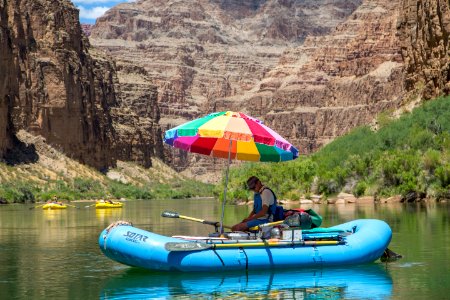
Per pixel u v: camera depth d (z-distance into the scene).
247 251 34.66
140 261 34.53
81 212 117.19
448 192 118.88
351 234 37.81
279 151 37.91
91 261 42.09
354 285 33.06
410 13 196.12
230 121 35.53
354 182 138.62
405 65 197.50
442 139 138.50
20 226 74.75
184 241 34.38
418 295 31.06
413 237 51.94
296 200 144.00
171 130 35.97
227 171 37.59
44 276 36.88
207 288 32.47
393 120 175.50
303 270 35.50
